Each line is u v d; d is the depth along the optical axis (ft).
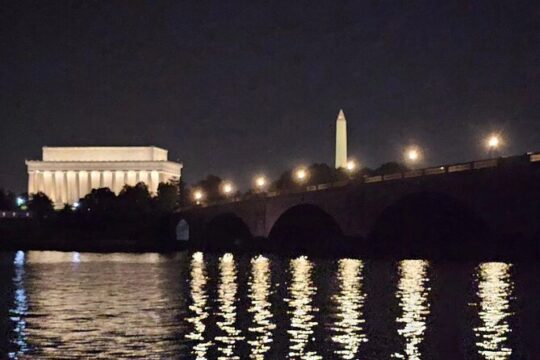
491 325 224.94
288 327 228.02
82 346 205.26
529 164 355.15
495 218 376.68
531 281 322.55
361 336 213.05
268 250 622.54
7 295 314.55
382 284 328.29
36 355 196.34
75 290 333.01
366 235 490.90
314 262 481.46
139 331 224.12
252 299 292.81
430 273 368.07
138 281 374.02
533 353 192.03
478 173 385.91
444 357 188.85
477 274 353.72
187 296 305.53
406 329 221.46
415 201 488.44
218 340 210.79
